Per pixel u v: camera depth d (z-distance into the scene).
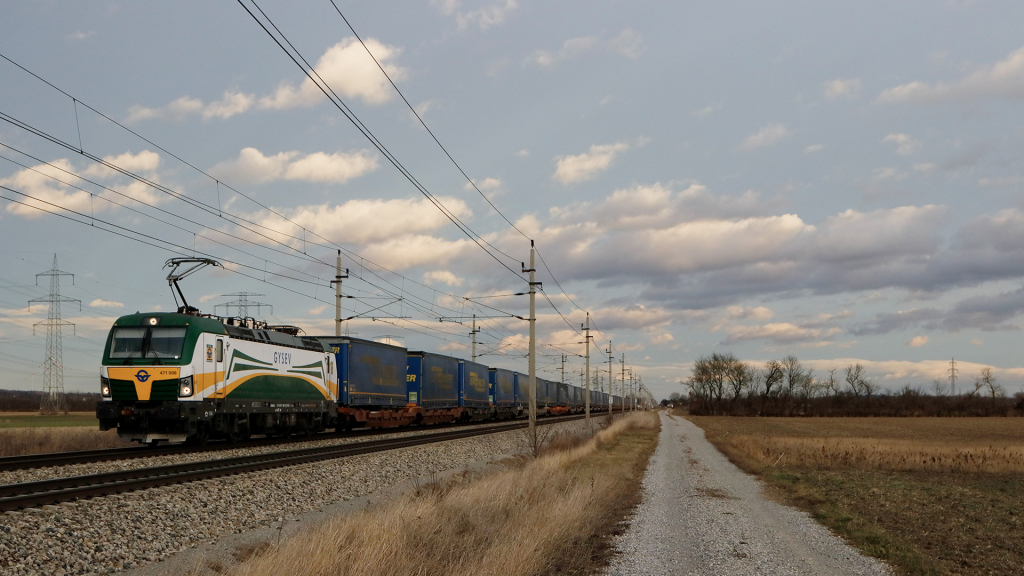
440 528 13.11
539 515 14.53
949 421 103.75
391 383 44.12
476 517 14.41
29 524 11.19
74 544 11.04
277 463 20.23
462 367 57.16
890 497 21.47
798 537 14.79
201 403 24.47
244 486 16.88
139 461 19.95
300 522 15.35
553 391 90.38
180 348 24.06
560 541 13.09
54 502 12.96
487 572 10.31
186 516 13.83
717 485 24.72
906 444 46.19
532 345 33.22
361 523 12.60
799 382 150.00
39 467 18.22
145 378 23.80
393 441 30.12
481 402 62.47
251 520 14.84
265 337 29.73
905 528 15.88
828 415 134.88
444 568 10.70
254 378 28.16
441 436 35.91
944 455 35.31
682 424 91.62
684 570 11.45
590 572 11.21
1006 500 20.92
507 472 22.62
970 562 12.41
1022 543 14.16
